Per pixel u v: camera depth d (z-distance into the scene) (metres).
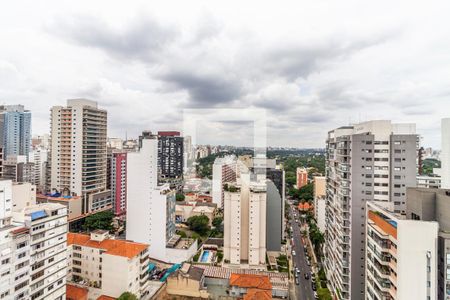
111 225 104.56
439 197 37.66
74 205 103.69
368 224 47.66
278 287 65.00
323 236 92.94
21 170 121.69
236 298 63.97
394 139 55.91
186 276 65.06
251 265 77.62
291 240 105.31
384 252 39.94
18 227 43.50
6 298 40.97
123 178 121.38
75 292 55.75
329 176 78.19
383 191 57.00
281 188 97.94
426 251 33.81
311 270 84.00
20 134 134.25
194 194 117.12
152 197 83.06
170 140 101.00
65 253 52.84
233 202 78.38
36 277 46.31
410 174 55.22
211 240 96.06
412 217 41.38
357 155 58.28
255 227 77.75
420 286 33.94
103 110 122.56
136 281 61.12
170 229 87.50
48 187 119.12
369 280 46.44
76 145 110.12
